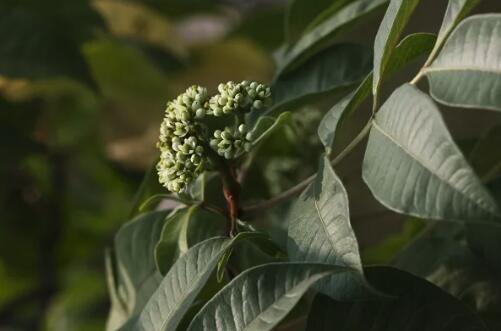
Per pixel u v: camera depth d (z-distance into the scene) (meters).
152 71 1.32
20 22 1.17
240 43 1.46
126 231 0.90
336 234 0.76
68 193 1.49
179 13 1.54
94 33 1.24
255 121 0.90
